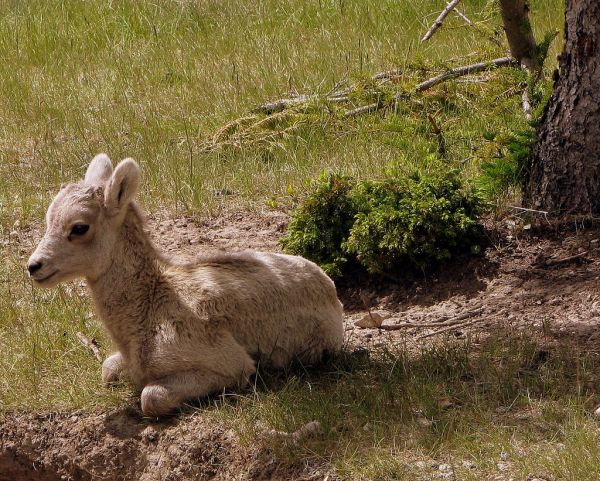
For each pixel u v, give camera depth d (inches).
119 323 373.4
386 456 327.3
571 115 468.4
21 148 670.5
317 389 375.2
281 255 403.5
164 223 550.3
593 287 433.4
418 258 469.4
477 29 682.2
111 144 647.8
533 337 399.5
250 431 346.6
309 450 336.5
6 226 552.7
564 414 340.5
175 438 356.2
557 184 477.4
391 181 483.5
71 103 735.1
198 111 703.1
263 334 383.9
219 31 876.6
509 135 510.9
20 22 919.0
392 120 605.3
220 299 371.9
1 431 384.5
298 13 892.6
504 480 309.4
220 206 568.4
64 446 375.9
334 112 645.9
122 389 389.7
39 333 432.1
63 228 360.5
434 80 654.5
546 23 795.4
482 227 480.4
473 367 378.9
